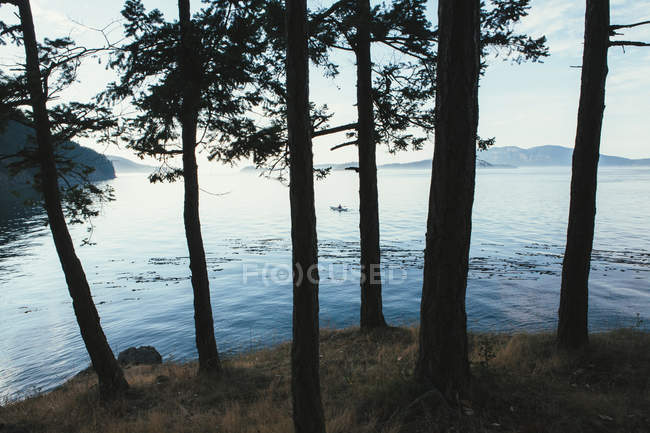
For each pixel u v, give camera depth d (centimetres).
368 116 995
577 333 711
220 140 887
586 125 673
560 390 552
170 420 620
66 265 728
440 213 532
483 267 2989
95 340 757
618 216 6047
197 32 698
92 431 599
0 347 1834
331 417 519
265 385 767
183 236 5553
